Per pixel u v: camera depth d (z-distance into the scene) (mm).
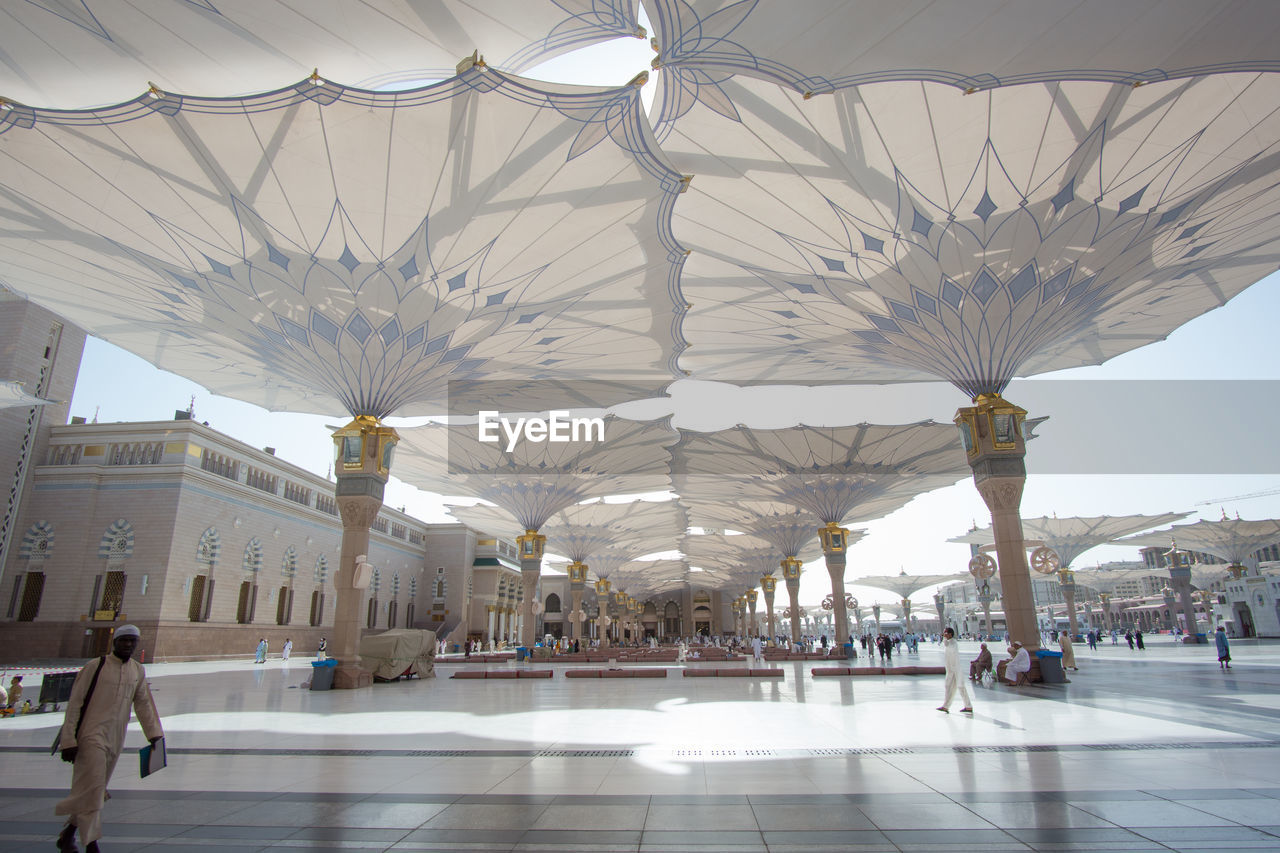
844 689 14805
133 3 10156
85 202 11664
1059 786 5328
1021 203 12422
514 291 14734
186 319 15359
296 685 16969
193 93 12555
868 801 4973
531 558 32094
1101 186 11984
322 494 38875
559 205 12445
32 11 10156
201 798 5266
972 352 15477
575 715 10547
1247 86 9977
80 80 11969
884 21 7945
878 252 13844
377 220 12312
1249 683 14070
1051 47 8266
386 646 18422
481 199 12102
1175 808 4656
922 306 14984
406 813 4820
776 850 3961
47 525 28281
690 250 14094
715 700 12734
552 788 5551
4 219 12180
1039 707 10492
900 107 10750
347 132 10516
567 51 11492
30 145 10320
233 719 10156
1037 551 29922
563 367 19281
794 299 15898
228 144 10508
